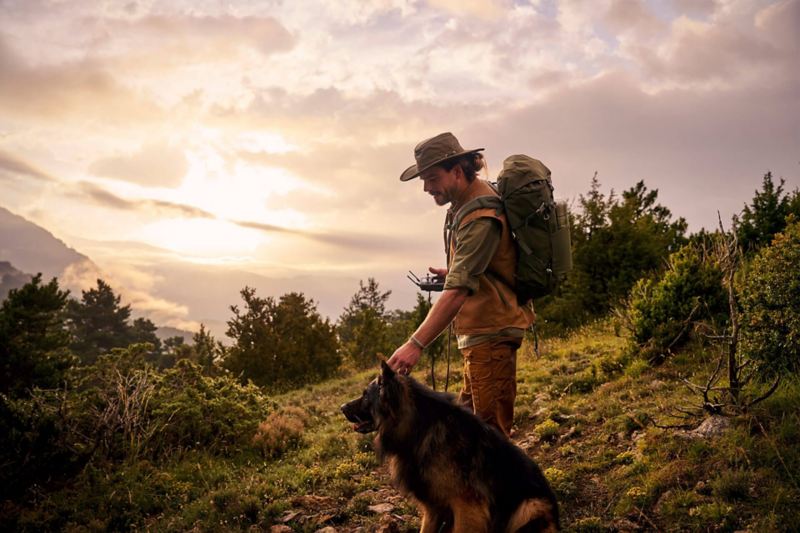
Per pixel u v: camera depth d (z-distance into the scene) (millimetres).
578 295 15898
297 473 6750
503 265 3791
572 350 11266
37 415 7422
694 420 5551
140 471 7312
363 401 3932
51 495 6621
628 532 4250
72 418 7777
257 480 6547
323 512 5414
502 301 3805
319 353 19875
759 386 5645
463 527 3535
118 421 7973
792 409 5066
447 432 3643
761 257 6215
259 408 9750
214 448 8336
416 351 3662
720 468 4633
